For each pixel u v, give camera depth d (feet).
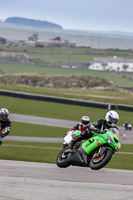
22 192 54.13
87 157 91.61
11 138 280.92
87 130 92.38
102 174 93.35
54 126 365.81
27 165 106.22
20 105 510.99
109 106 534.78
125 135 328.70
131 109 530.68
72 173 90.17
